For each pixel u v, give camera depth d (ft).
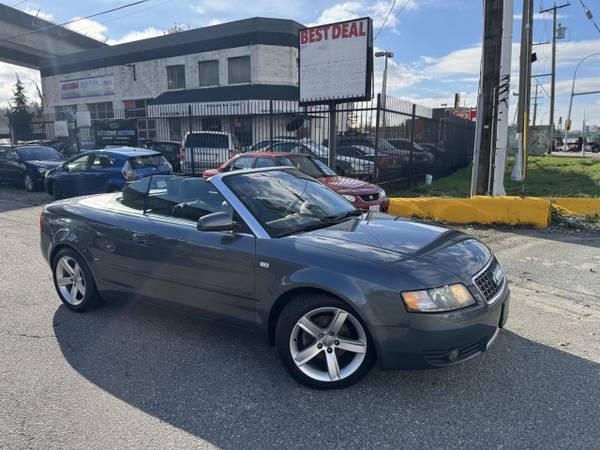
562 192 43.09
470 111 130.41
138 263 13.43
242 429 9.18
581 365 11.48
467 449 8.48
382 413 9.62
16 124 86.48
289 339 10.64
